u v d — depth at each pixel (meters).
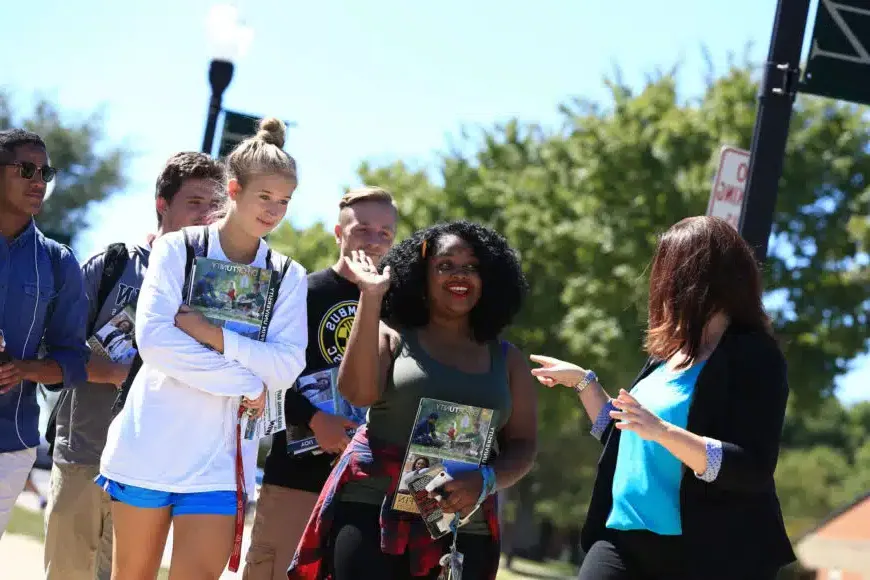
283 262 6.49
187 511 6.07
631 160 32.00
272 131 6.67
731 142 30.91
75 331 7.39
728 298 5.57
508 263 6.36
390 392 6.12
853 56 8.45
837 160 32.06
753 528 5.41
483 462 6.09
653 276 5.77
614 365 31.78
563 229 33.09
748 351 5.47
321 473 7.57
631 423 5.23
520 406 6.42
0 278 7.07
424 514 5.94
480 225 6.43
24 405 7.21
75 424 8.04
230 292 6.24
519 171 37.72
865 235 31.84
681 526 5.48
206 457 6.12
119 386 7.90
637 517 5.61
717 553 5.39
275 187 6.24
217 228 6.39
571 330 32.41
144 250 8.09
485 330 6.33
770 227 8.45
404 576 6.04
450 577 5.85
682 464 5.53
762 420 5.37
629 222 31.56
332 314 7.67
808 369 32.41
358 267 6.16
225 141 11.66
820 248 32.06
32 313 7.18
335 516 6.08
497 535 6.29
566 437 52.03
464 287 6.23
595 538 5.90
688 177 31.16
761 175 8.47
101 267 8.00
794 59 8.45
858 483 71.75
